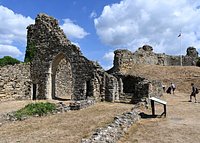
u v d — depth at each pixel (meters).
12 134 16.03
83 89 37.09
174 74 47.66
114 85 35.44
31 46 41.50
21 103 33.12
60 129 16.91
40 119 20.64
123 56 50.00
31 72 40.88
